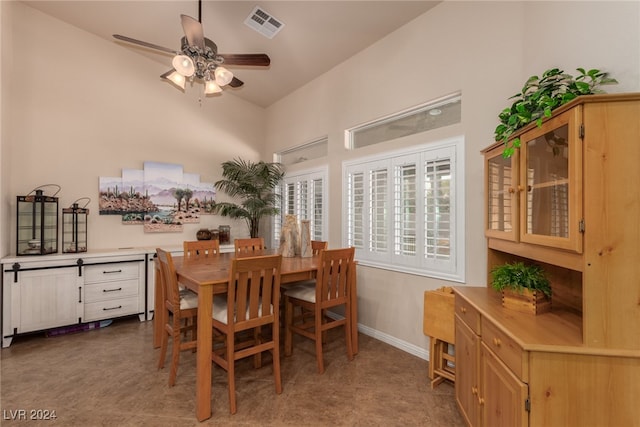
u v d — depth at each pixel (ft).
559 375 3.82
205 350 6.20
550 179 4.50
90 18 11.53
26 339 10.11
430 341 7.56
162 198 14.10
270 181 15.38
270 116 16.92
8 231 10.56
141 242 13.58
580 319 4.73
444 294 7.31
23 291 9.79
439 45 8.59
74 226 11.71
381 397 6.94
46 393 7.01
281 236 10.36
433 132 8.74
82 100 12.28
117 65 13.07
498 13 7.33
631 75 4.33
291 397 6.92
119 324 11.64
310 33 10.57
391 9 8.98
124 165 13.24
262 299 7.00
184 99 14.87
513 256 6.49
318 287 8.00
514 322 4.60
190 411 6.40
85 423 6.01
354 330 9.14
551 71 4.91
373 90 10.62
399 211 9.68
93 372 7.97
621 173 3.66
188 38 7.47
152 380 7.57
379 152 10.37
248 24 10.43
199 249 10.59
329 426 5.98
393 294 9.83
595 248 3.71
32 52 11.20
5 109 10.20
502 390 4.45
